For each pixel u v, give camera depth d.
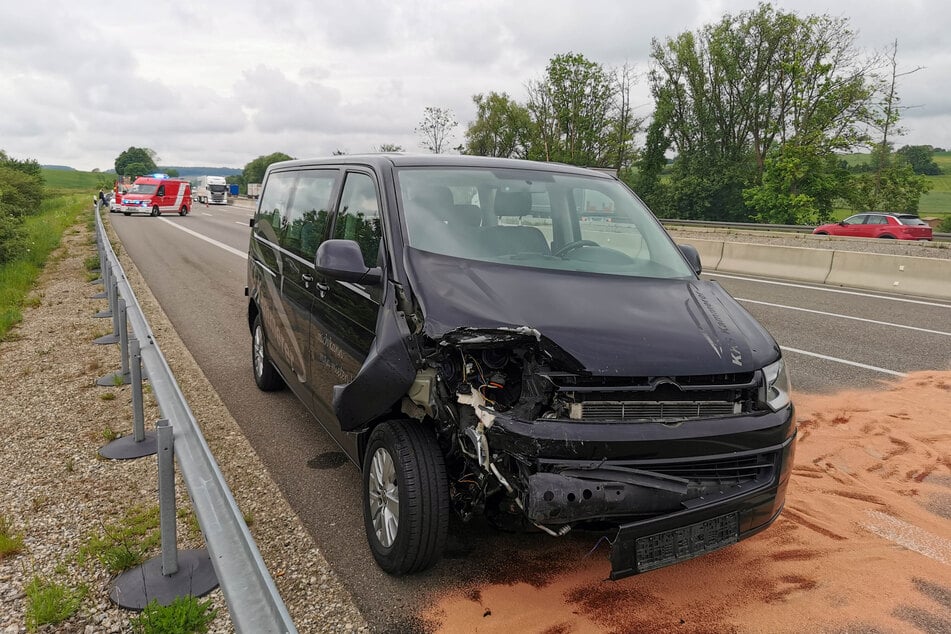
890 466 4.59
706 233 30.39
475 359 2.90
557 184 4.28
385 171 3.87
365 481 3.30
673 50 55.84
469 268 3.32
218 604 2.88
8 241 15.21
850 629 2.83
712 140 55.66
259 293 5.77
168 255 17.95
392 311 3.15
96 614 2.86
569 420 2.68
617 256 3.89
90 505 3.85
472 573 3.20
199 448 2.43
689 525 2.70
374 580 3.14
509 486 2.65
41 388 6.05
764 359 3.03
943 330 9.25
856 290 13.46
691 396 2.84
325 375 3.95
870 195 45.38
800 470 4.51
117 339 7.71
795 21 50.06
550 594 3.03
